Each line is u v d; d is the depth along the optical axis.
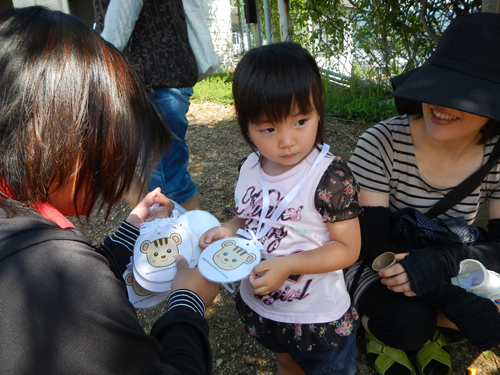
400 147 1.55
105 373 0.61
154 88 2.23
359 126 4.77
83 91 0.68
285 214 1.19
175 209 1.43
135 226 1.33
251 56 1.12
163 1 2.13
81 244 0.70
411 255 1.43
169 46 2.19
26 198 0.68
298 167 1.19
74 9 10.16
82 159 0.71
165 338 0.83
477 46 1.27
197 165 4.04
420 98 1.25
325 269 1.15
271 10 6.53
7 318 0.57
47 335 0.58
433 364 1.58
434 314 1.51
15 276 0.59
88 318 0.61
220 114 5.83
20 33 0.67
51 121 0.64
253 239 1.21
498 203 1.54
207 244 1.25
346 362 1.32
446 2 3.93
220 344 1.89
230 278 1.06
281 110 1.05
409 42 4.96
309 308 1.23
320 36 5.80
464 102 1.20
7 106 0.63
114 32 2.03
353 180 1.17
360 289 1.63
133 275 1.21
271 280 1.08
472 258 1.46
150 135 0.88
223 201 3.27
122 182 0.80
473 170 1.48
